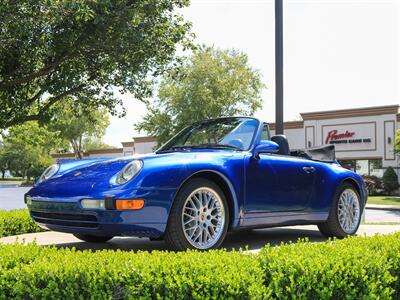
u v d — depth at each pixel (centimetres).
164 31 1234
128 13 1095
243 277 253
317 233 582
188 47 1362
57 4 1042
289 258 278
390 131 2814
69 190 371
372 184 2800
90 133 5450
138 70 1255
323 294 266
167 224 362
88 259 280
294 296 259
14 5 1012
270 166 443
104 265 263
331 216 513
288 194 458
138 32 1140
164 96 3253
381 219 1557
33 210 398
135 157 415
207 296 245
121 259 280
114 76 1320
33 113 1441
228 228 413
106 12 1062
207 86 3209
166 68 1380
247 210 418
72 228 371
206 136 473
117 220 341
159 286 250
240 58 3331
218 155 409
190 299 249
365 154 2884
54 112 1323
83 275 257
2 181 6706
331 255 293
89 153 4522
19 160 6231
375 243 336
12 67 1201
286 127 3166
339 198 521
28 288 254
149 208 349
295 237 543
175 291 248
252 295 247
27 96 1321
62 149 5562
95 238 495
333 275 275
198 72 3159
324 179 502
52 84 1252
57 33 1112
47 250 311
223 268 260
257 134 449
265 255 292
